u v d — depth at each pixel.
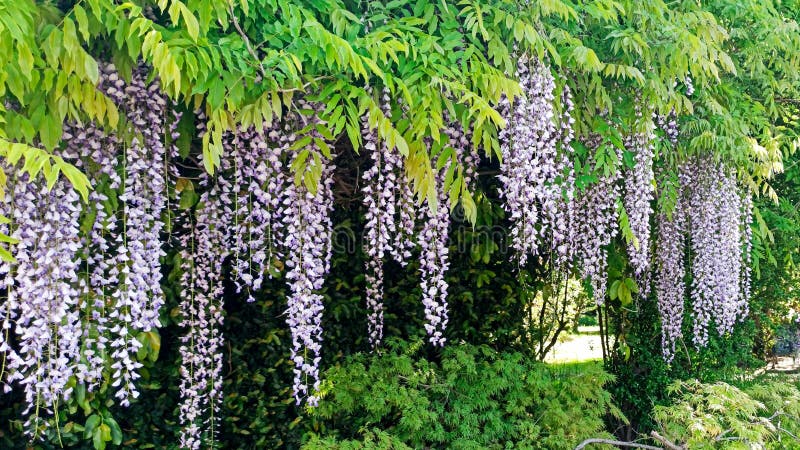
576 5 2.77
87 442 2.99
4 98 2.01
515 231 2.94
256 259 2.87
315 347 2.88
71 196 2.22
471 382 3.67
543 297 4.51
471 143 3.30
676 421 3.20
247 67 2.14
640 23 3.03
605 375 3.79
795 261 5.64
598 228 3.57
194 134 2.84
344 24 2.32
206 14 1.90
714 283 4.16
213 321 3.03
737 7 3.68
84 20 1.77
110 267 2.68
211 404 3.11
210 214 2.89
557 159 3.20
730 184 4.09
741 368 5.62
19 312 2.60
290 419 3.63
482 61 2.64
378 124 2.20
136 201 2.54
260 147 2.67
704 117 3.95
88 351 2.43
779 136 4.43
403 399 3.41
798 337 6.18
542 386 3.63
